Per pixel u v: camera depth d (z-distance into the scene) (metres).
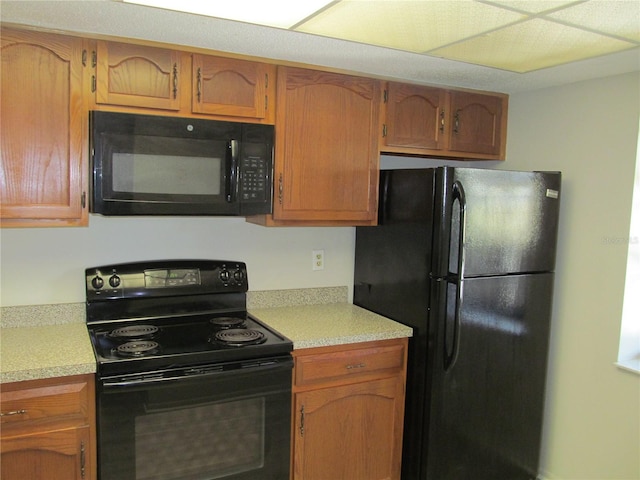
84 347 2.01
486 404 2.51
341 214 2.54
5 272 2.22
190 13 1.73
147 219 2.46
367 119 2.54
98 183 2.01
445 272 2.33
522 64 2.29
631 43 1.96
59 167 1.99
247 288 2.64
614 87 2.44
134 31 1.94
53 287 2.31
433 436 2.40
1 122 1.89
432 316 2.37
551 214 2.57
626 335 2.48
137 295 2.39
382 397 2.44
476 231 2.35
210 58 2.17
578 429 2.65
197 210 2.19
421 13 1.68
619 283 2.45
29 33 1.89
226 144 2.23
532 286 2.56
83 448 1.87
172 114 2.13
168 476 1.98
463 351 2.40
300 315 2.64
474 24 1.78
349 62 2.32
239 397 2.08
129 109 2.06
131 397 1.88
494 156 2.95
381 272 2.70
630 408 2.42
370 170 2.59
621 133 2.42
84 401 1.86
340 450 2.36
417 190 2.44
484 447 2.54
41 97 1.93
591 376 2.58
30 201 1.96
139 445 1.92
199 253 2.59
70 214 2.02
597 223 2.53
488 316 2.44
